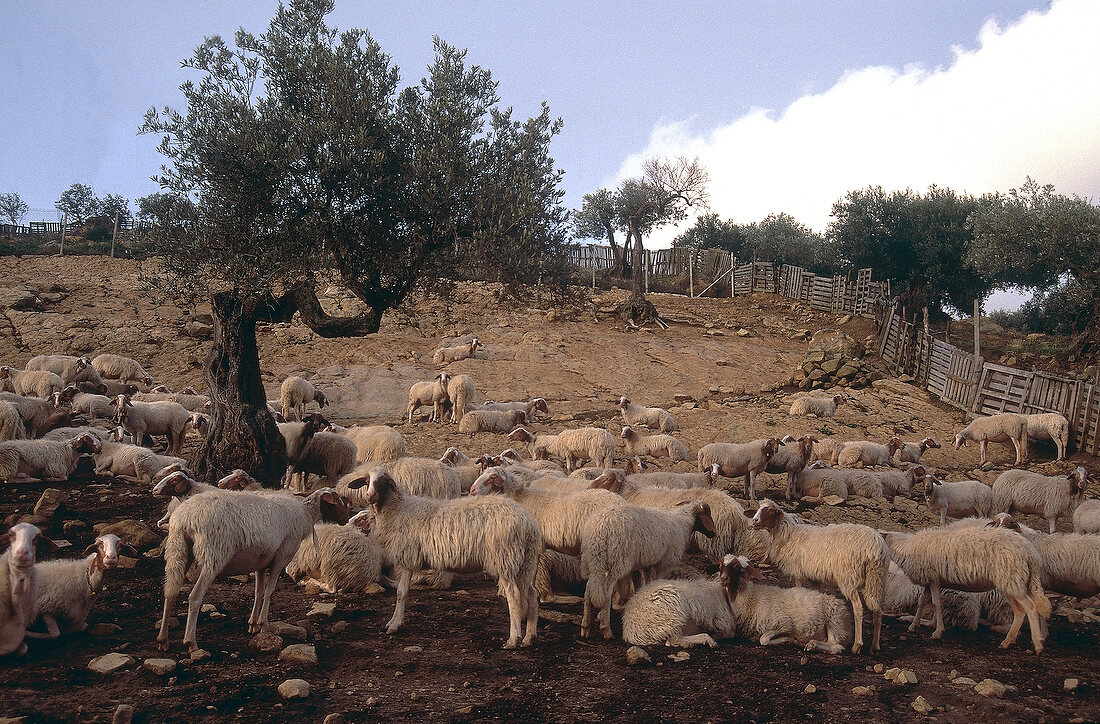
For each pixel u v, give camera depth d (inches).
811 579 353.7
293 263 511.2
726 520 406.9
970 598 367.9
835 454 748.0
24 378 780.0
